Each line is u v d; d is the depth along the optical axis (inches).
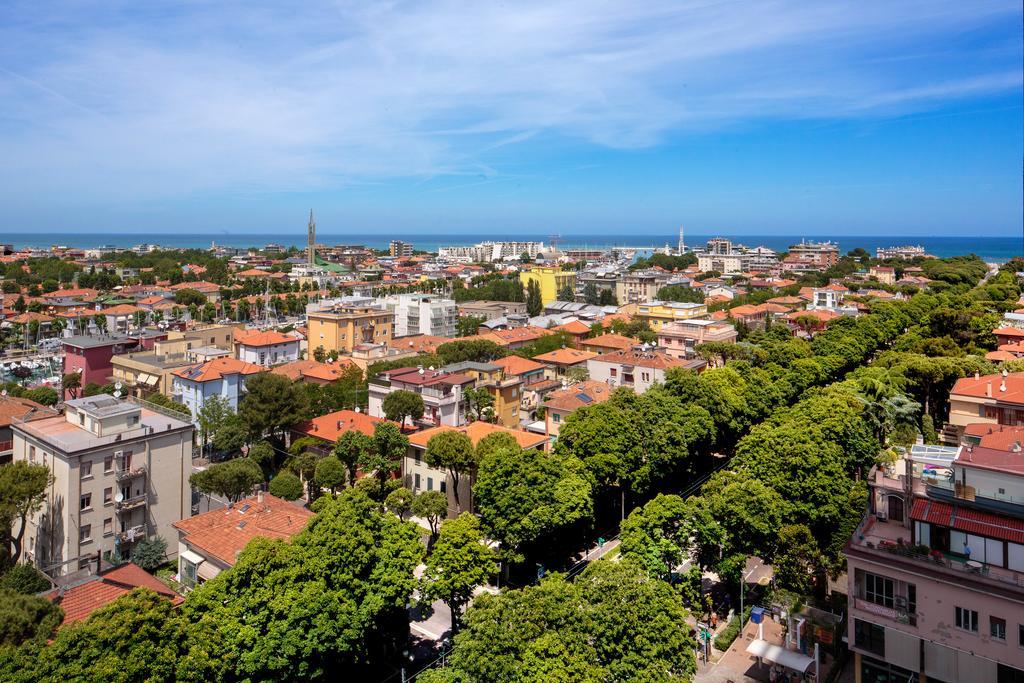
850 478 2770.7
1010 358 3939.5
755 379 3895.2
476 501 2566.4
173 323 7032.5
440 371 4402.1
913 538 1764.3
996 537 1624.0
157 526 2842.0
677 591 2096.5
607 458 2711.6
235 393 4441.4
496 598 1642.5
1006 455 1749.5
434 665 1994.3
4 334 7180.1
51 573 2470.5
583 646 1529.3
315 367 5152.6
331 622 1674.5
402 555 1903.3
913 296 7111.2
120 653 1353.3
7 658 1315.2
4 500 2321.6
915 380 3622.0
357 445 3203.7
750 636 2187.5
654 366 4503.0
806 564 2249.0
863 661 1811.0
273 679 1592.0
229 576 1702.8
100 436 2719.0
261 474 3056.1
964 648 1616.6
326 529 1815.9
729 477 2554.1
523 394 4549.7
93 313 7849.4
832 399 3088.1
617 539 2876.5
